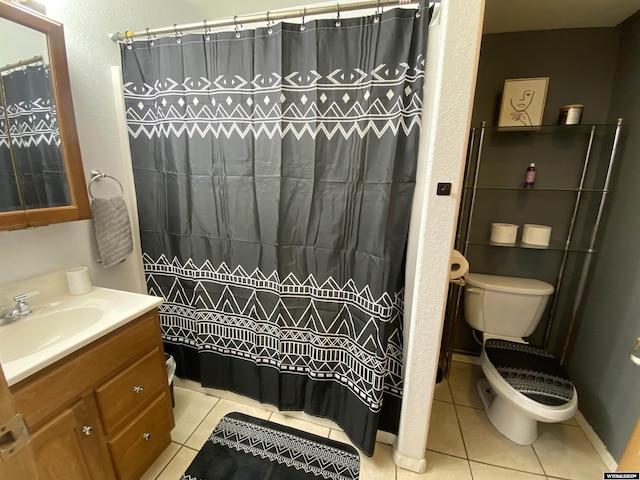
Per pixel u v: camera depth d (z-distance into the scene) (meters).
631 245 1.33
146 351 1.18
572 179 1.66
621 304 1.36
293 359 1.48
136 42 1.37
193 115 1.36
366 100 1.11
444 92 0.93
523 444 1.43
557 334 1.82
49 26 1.07
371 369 1.26
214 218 1.45
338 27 1.09
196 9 1.91
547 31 1.58
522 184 1.73
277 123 1.22
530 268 1.81
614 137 1.48
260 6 1.85
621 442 1.27
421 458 1.29
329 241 1.29
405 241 1.16
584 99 1.59
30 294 1.11
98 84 1.39
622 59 1.48
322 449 1.40
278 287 1.39
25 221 1.07
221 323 1.58
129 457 1.13
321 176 1.23
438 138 0.97
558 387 1.33
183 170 1.43
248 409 1.64
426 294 1.09
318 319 1.40
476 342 2.03
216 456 1.36
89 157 1.38
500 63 1.67
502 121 1.62
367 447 1.31
